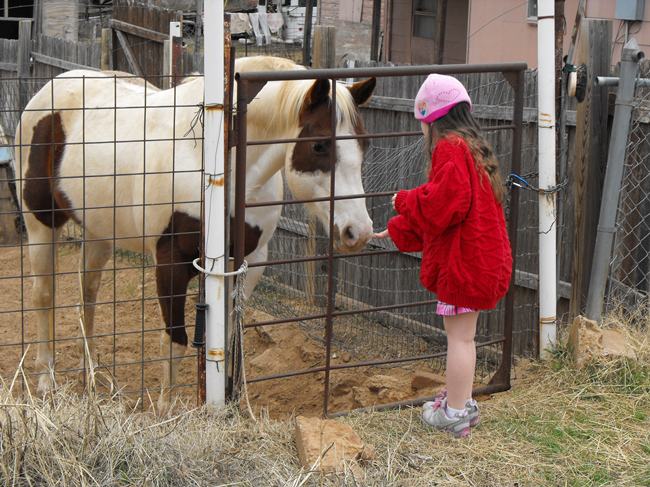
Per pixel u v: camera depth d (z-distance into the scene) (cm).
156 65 744
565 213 389
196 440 256
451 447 269
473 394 333
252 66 308
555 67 346
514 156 326
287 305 548
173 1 1412
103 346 461
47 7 1067
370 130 494
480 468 254
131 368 431
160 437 251
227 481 233
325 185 292
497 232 255
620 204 366
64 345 459
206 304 278
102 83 386
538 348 366
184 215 314
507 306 333
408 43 1195
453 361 270
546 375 336
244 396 294
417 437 279
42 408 245
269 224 347
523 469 254
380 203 491
